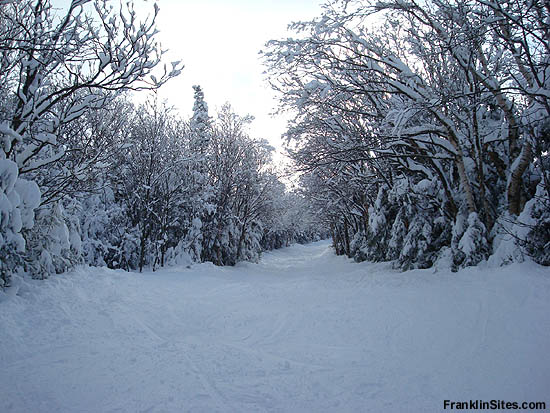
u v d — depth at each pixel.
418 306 6.64
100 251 18.22
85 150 10.93
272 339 5.97
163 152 19.67
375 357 4.81
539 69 8.45
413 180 13.75
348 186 20.70
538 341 4.44
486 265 8.34
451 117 11.34
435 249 11.98
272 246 55.34
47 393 3.62
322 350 5.24
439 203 11.76
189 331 6.67
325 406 3.39
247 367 4.52
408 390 3.71
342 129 14.27
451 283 7.70
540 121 8.02
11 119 8.09
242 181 25.44
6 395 3.53
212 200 24.23
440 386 3.76
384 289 8.78
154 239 20.05
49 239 9.13
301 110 12.91
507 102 8.94
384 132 11.75
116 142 14.99
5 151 7.04
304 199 28.64
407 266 12.38
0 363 4.47
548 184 7.10
